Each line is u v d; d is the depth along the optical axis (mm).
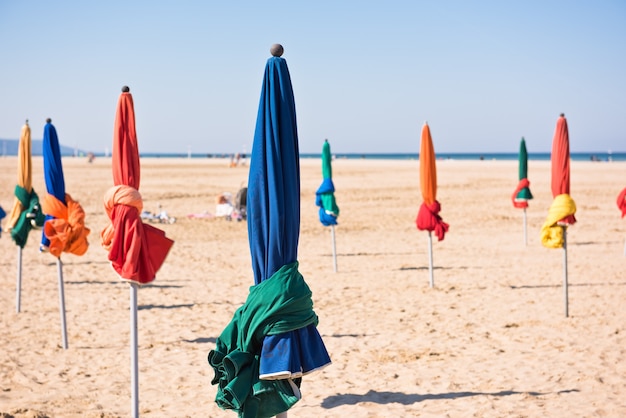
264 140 4461
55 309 11031
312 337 4492
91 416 6297
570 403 6449
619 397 6598
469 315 10414
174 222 23641
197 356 8445
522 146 18016
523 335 9148
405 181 42125
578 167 58938
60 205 8383
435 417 6184
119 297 12000
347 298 11852
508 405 6438
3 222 23234
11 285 13016
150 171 54844
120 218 5777
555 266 14773
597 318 10008
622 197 15992
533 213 25500
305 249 18094
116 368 7938
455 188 36656
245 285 13250
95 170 55906
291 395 4352
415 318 10297
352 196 32469
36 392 7043
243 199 24562
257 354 4430
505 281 13180
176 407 6629
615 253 16375
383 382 7312
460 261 15766
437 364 7922
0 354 8438
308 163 75125
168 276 14219
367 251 17609
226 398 4363
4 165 63875
